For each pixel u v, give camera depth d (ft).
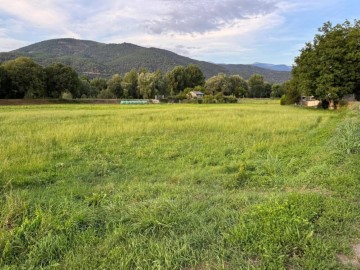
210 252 11.28
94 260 10.98
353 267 10.28
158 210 14.67
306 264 10.30
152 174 25.30
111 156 31.40
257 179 22.70
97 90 285.84
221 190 20.63
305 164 26.76
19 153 30.55
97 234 13.05
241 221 13.32
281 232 12.01
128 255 11.02
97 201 17.07
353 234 12.51
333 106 127.54
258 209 14.19
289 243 11.38
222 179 23.15
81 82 261.03
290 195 16.15
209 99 236.63
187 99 256.73
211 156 32.09
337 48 115.96
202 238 12.17
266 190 20.42
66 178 23.57
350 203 15.62
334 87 118.21
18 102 188.14
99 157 30.94
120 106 158.20
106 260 10.91
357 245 11.75
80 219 13.92
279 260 10.43
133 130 47.26
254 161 28.96
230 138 42.06
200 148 35.88
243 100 274.36
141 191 19.03
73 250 11.69
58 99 212.43
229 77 343.87
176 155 32.53
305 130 50.29
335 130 43.21
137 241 12.05
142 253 11.15
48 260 11.14
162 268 10.34
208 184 22.07
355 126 39.58
